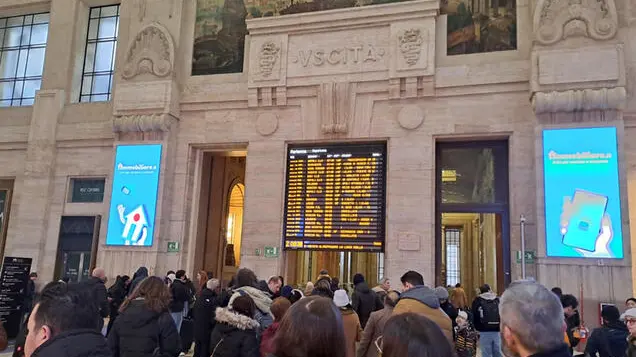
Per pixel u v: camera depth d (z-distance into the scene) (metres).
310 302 2.15
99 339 2.38
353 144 13.88
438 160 13.50
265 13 15.20
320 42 14.32
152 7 16.14
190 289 10.86
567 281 11.26
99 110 16.78
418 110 13.30
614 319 4.98
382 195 13.34
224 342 4.52
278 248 13.73
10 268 10.84
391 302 4.88
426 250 12.60
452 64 13.35
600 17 11.95
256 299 5.89
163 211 14.73
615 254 11.02
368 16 13.89
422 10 13.48
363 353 4.82
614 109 11.57
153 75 15.48
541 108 11.92
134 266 14.48
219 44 15.59
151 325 4.07
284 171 14.20
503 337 2.16
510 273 12.37
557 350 2.01
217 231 17.58
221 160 18.00
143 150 15.16
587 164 11.55
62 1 18.08
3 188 17.69
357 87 13.84
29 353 2.38
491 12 13.39
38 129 17.11
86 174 16.47
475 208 12.96
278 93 14.42
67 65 17.48
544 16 12.31
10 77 18.91
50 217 16.53
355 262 21.73
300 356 1.98
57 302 2.38
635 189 11.67
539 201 11.80
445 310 7.22
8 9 18.98
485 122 12.86
